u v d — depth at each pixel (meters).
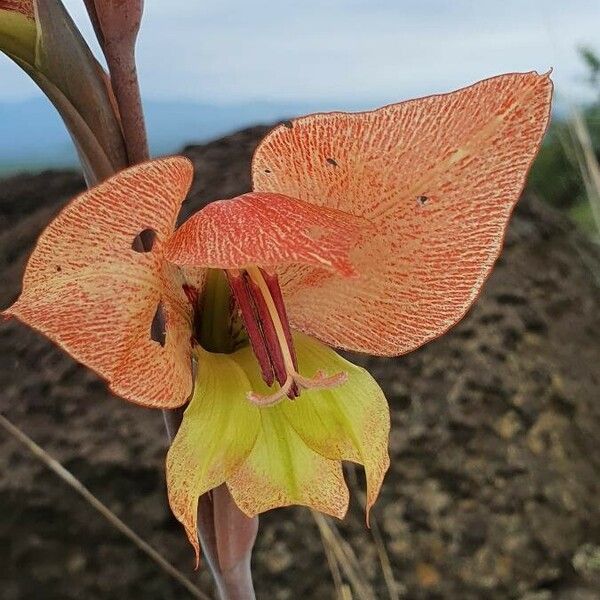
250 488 0.10
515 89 0.09
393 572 0.22
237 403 0.10
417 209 0.09
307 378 0.10
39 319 0.08
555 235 0.29
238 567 0.11
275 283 0.10
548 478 0.23
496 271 0.27
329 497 0.10
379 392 0.10
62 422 0.23
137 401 0.09
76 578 0.22
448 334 0.25
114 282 0.09
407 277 0.10
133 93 0.09
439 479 0.23
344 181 0.09
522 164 0.09
